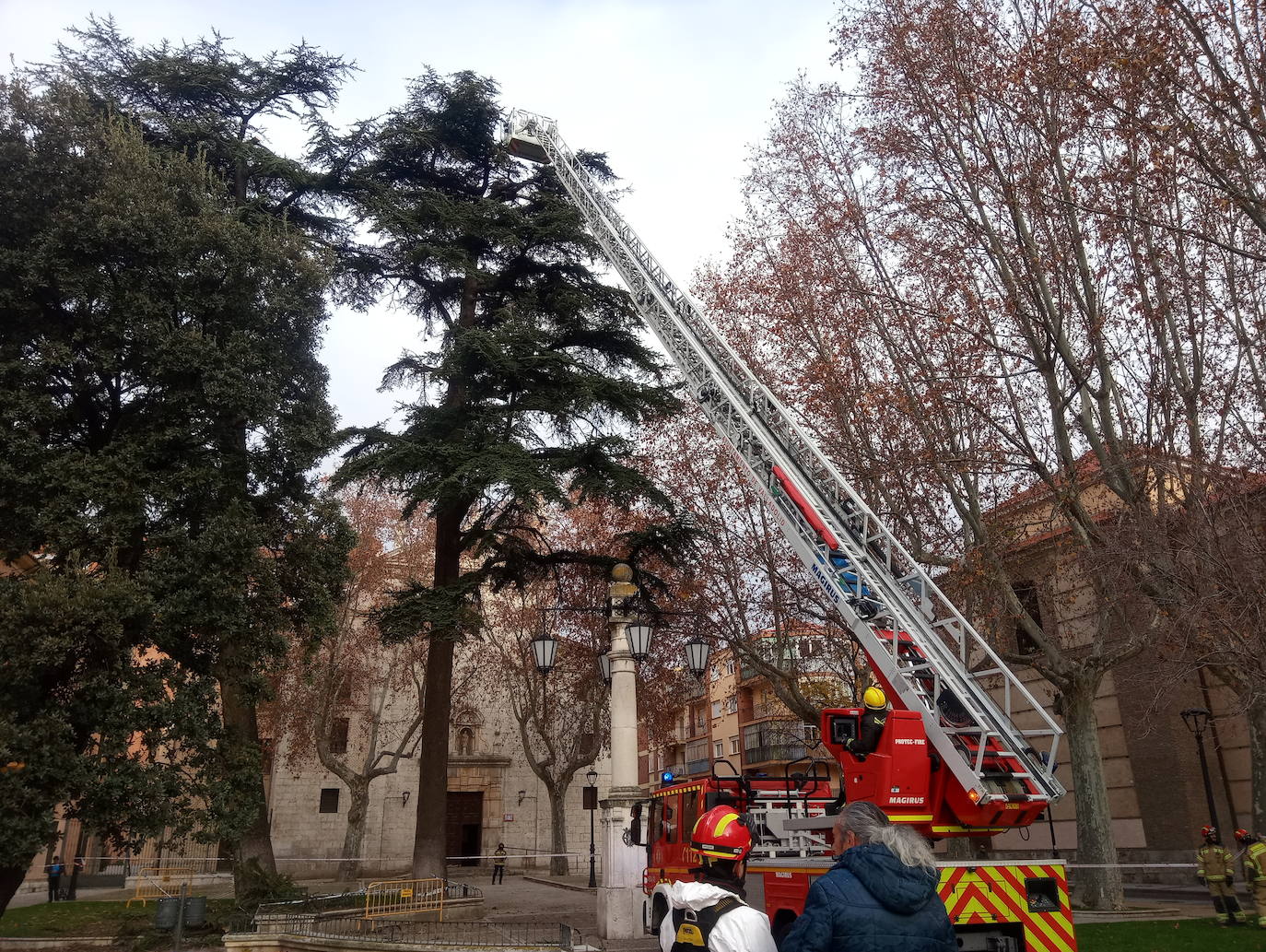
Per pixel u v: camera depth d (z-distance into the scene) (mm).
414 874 19562
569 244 24422
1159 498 13008
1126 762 25531
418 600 20156
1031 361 15531
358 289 24203
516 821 47250
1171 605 12859
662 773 14797
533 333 21797
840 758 9688
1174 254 14664
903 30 16562
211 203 17062
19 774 12258
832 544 12109
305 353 18453
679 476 25516
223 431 16328
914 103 16891
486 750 48219
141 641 14461
